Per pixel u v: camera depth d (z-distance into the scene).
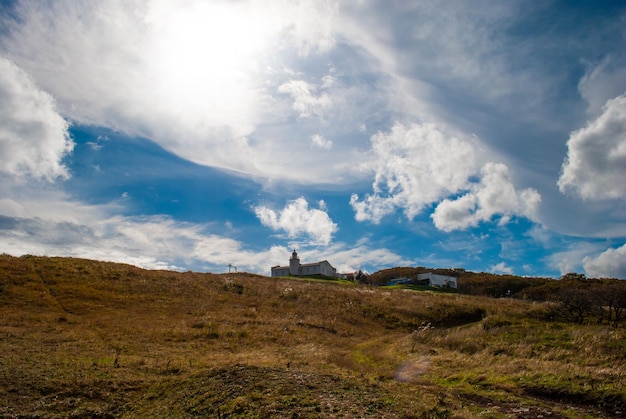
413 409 11.29
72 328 27.67
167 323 32.09
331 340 31.86
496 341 21.59
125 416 14.14
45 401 14.86
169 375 19.08
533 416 11.66
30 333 24.92
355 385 13.77
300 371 16.41
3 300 32.34
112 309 34.44
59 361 19.30
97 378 17.41
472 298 58.84
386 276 131.38
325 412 10.73
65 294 36.19
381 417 10.41
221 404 12.30
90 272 44.12
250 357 23.59
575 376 14.44
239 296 46.06
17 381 16.02
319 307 44.97
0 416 13.43
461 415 11.19
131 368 19.64
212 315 36.50
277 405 11.34
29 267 42.12
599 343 17.84
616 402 12.28
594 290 35.06
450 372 17.59
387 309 46.09
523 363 17.14
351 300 49.38
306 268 121.25
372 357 24.08
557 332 21.00
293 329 34.25
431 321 43.56
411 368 19.23
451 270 133.62
